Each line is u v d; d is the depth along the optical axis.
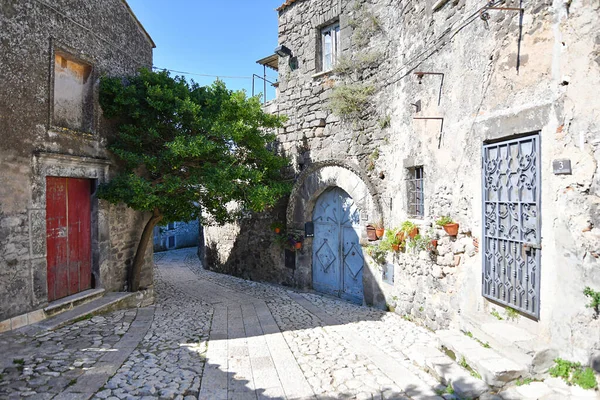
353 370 3.63
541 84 3.19
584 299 2.77
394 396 3.08
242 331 4.98
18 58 4.41
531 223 3.29
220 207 6.62
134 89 5.84
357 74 6.98
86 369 3.47
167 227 16.84
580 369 2.78
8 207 4.25
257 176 6.38
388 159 6.36
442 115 4.74
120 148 6.01
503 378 2.94
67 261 5.27
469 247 4.22
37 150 4.62
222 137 6.19
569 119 2.90
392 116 6.25
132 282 6.46
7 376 3.23
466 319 3.95
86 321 4.91
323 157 7.67
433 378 3.41
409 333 4.86
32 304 4.53
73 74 5.42
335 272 7.55
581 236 2.80
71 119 5.38
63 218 5.20
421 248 5.14
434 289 4.91
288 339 4.62
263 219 9.34
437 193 4.86
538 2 3.21
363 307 6.46
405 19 5.77
